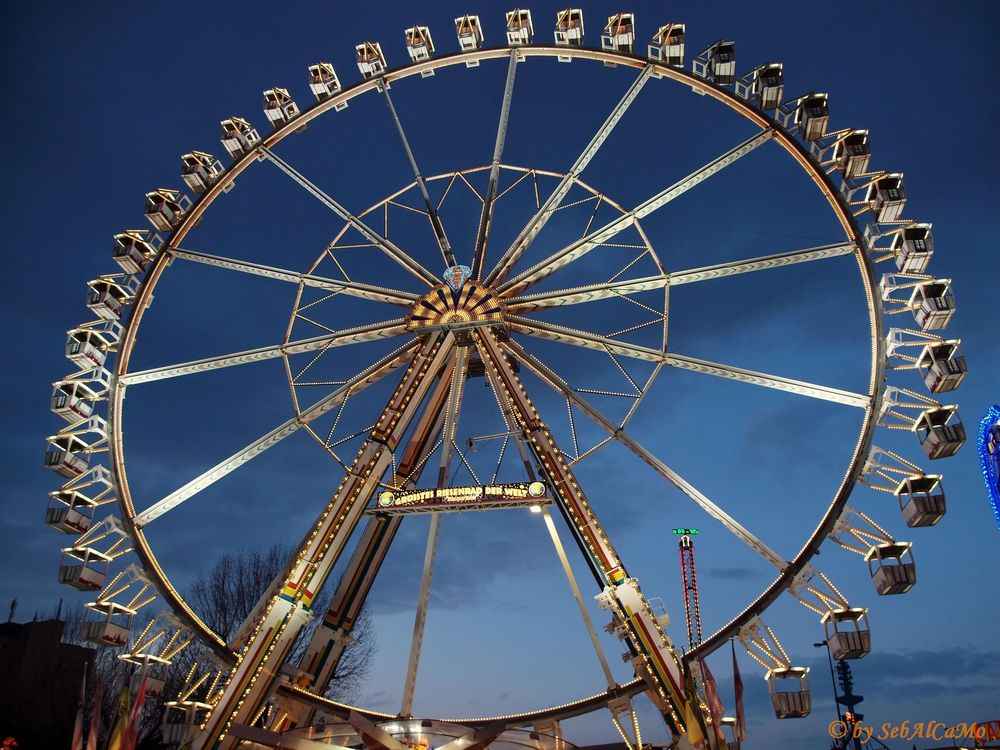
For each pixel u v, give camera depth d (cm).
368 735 2609
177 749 2934
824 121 3428
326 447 3412
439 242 3772
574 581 3088
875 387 3103
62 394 3331
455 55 4003
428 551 3247
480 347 3547
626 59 3819
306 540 3281
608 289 3534
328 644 3534
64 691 5262
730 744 2878
